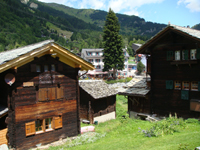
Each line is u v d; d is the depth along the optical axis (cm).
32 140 1229
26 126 1195
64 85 1410
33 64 1233
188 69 1633
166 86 1775
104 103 2278
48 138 1311
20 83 1179
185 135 1066
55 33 14388
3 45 6981
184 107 1669
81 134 1497
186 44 1628
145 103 1998
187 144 878
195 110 1552
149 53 2014
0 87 1258
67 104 1425
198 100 1547
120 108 2958
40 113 1270
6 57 1257
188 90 1628
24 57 1138
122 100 3659
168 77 1783
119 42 5062
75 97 1482
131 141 1129
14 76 1132
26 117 1203
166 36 1773
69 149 1152
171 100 1766
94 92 2148
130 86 2194
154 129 1258
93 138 1370
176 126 1285
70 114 1443
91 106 2108
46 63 1306
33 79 1238
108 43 5034
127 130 1477
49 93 1315
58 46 1302
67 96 1427
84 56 6744
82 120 2131
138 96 1920
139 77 2411
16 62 1105
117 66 5300
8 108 1133
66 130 1414
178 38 1684
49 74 1320
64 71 1414
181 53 1667
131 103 2180
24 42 8256
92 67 1536
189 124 1367
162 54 1830
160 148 887
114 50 5081
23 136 1187
